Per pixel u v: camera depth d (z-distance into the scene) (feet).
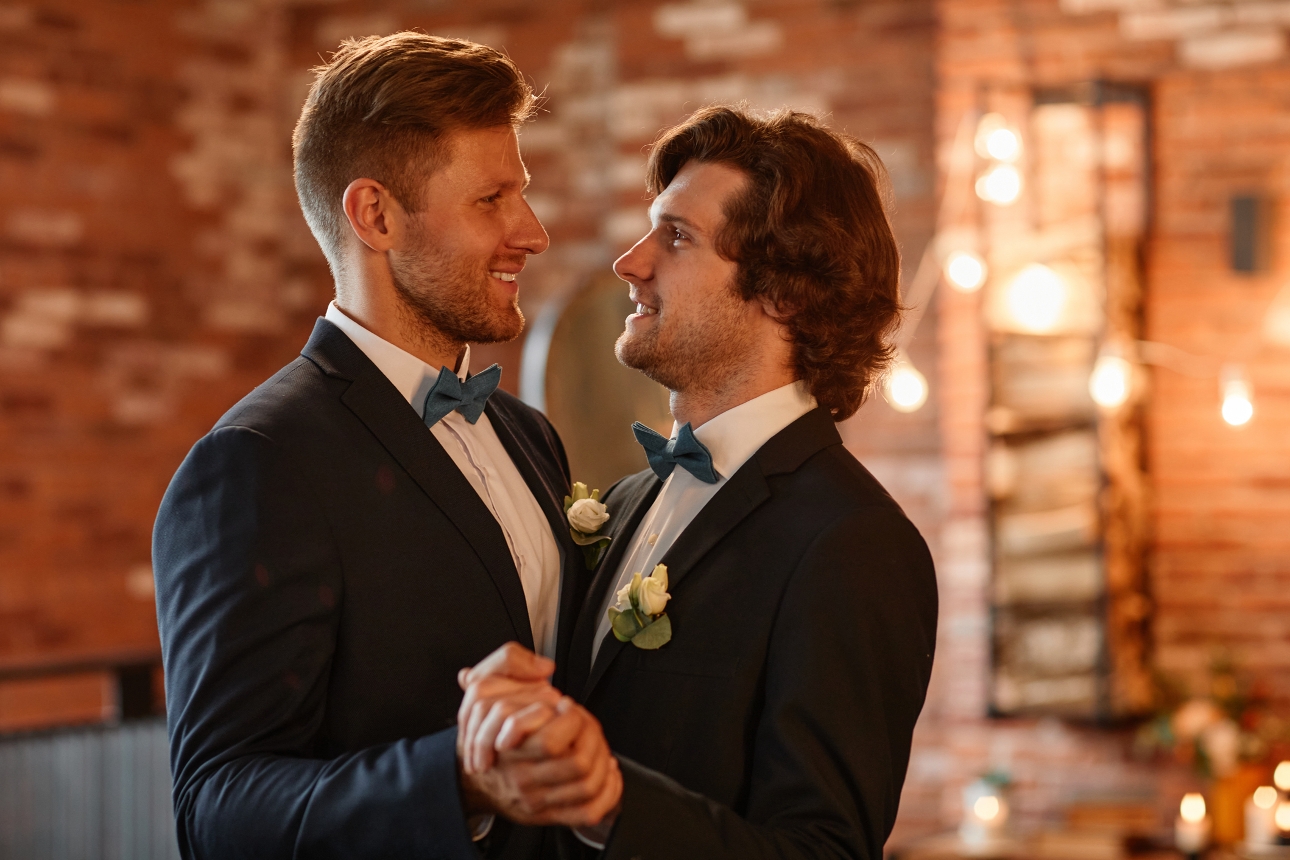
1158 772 14.46
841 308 5.30
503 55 5.53
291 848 4.33
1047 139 14.69
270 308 18.42
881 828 4.66
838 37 15.14
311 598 4.79
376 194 5.34
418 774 4.19
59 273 16.24
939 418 14.97
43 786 10.20
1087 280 14.52
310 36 18.25
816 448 5.22
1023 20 14.71
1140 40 14.60
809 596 4.79
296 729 4.74
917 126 14.90
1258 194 14.42
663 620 4.97
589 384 9.16
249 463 4.86
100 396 16.61
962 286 13.53
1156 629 15.02
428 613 5.03
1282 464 14.58
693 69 15.67
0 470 15.70
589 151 16.80
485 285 5.45
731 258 5.28
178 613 4.82
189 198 17.54
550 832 5.22
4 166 15.76
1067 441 14.52
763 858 4.30
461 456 5.55
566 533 5.73
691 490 5.37
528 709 3.86
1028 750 14.79
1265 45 14.38
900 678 4.81
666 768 4.87
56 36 16.22
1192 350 14.82
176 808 4.69
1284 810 12.64
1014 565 14.74
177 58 17.43
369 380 5.27
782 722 4.65
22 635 15.76
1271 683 14.62
